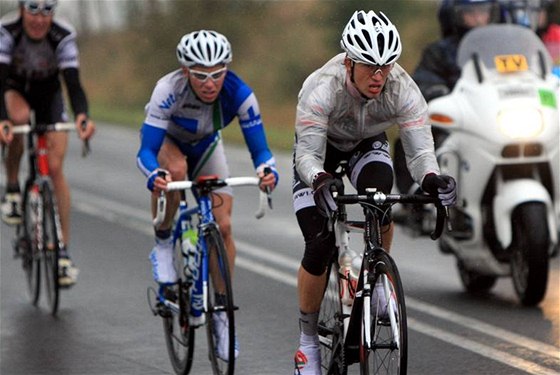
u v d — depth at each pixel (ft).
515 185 73.20
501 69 75.61
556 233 74.69
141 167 59.47
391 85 50.72
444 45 87.92
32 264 81.20
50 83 83.51
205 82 58.59
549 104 74.13
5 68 79.82
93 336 70.03
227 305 55.83
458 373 59.41
